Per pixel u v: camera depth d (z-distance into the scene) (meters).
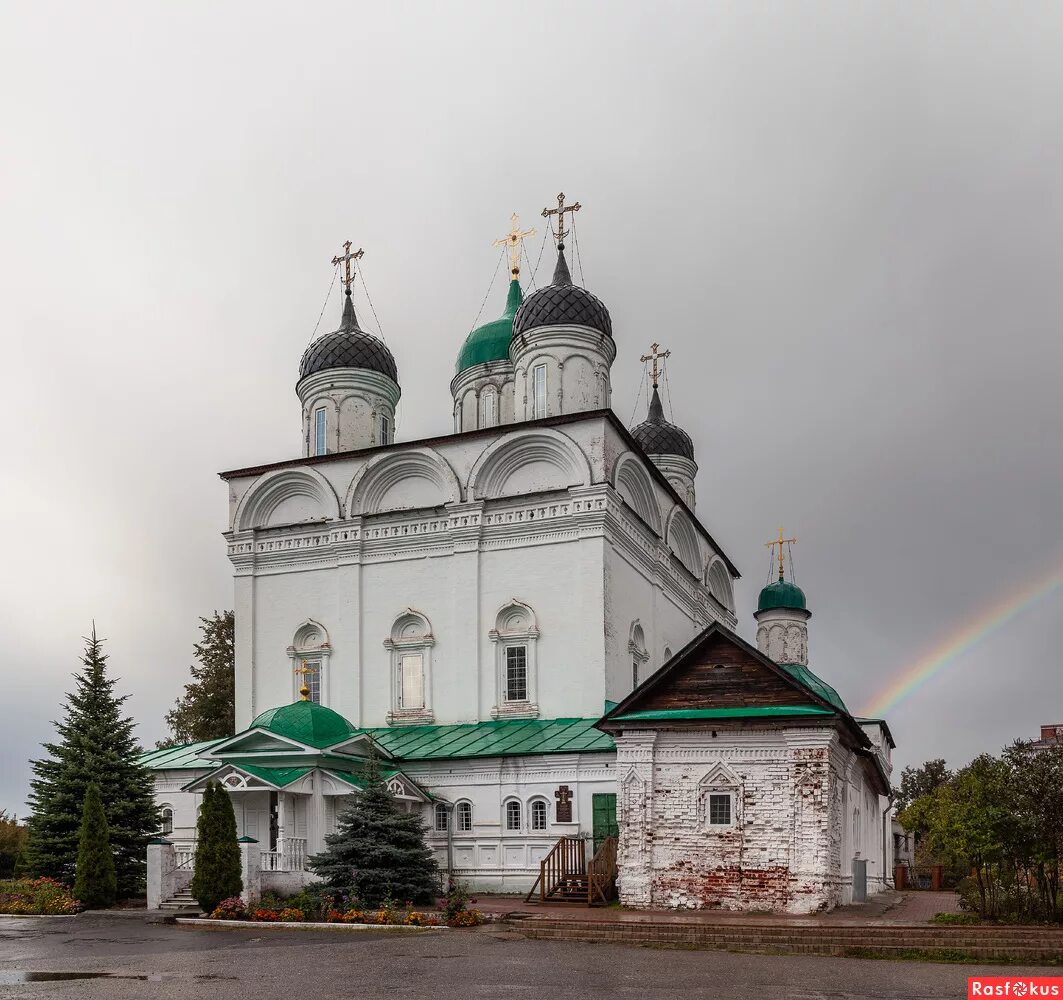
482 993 15.41
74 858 32.41
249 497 41.06
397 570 38.56
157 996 15.27
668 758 26.83
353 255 47.38
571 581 36.00
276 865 28.53
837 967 18.58
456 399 48.12
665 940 21.69
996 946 20.55
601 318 41.91
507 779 32.53
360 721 37.69
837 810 27.16
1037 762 24.34
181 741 53.16
